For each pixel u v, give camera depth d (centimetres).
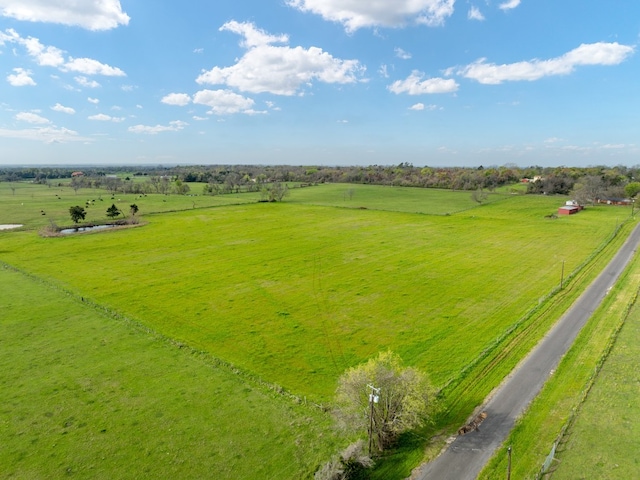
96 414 2794
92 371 3347
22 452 2434
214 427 2675
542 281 5622
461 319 4400
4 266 6406
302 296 5159
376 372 2561
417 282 5653
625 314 4306
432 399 2606
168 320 4419
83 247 7700
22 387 3098
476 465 2300
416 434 2581
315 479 2167
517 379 3172
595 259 6631
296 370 3422
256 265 6531
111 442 2527
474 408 2831
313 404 2923
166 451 2453
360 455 2302
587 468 2234
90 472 2288
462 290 5316
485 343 3825
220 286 5531
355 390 2530
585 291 5116
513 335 3928
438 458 2362
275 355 3675
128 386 3138
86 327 4194
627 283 5350
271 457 2412
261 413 2830
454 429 2622
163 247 7738
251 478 2255
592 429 2553
